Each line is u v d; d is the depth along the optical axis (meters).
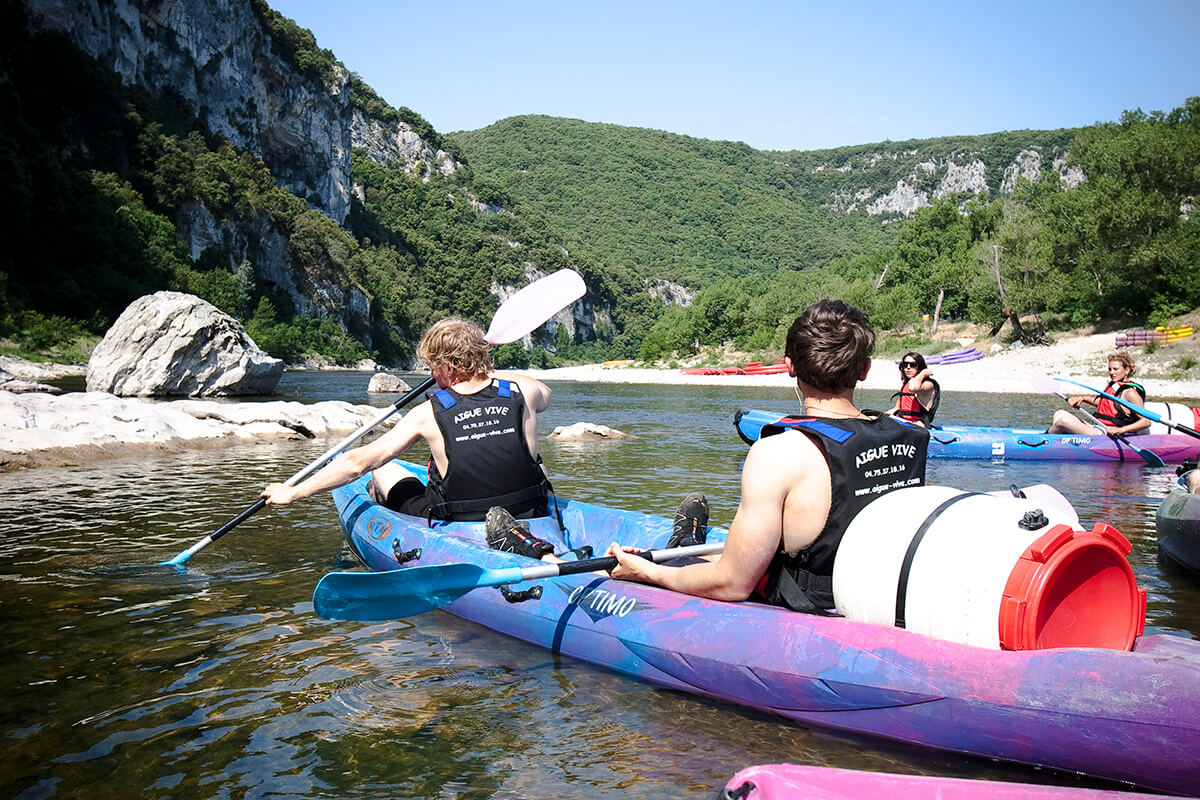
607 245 194.00
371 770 2.50
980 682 2.43
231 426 11.06
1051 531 2.45
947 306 61.38
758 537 2.79
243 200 74.25
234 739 2.69
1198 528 4.54
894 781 1.89
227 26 84.06
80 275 49.03
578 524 4.43
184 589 4.33
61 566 4.72
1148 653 2.34
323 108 104.19
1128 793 1.93
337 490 5.84
